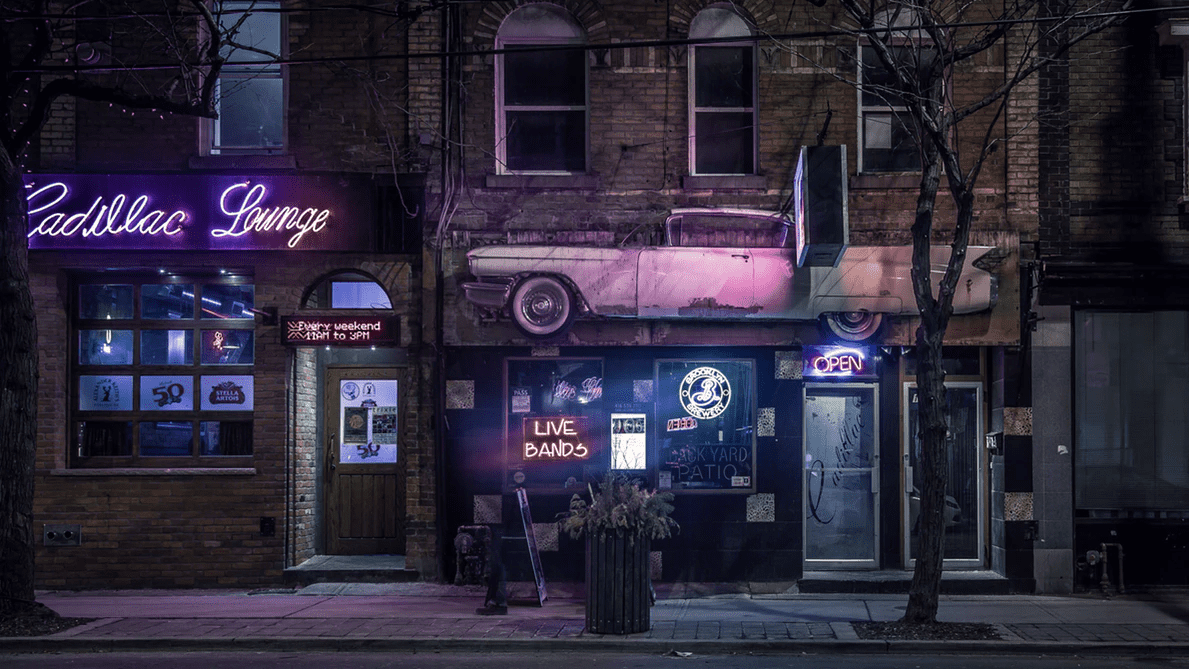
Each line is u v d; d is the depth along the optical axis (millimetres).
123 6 12461
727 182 12453
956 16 12227
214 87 11664
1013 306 12055
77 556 12305
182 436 12773
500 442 12500
